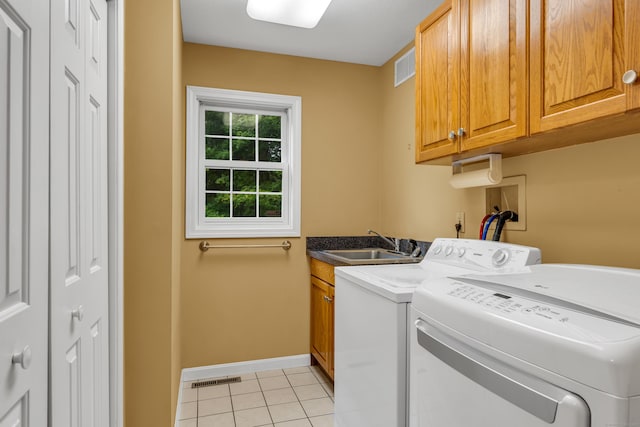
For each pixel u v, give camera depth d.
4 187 0.65
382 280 1.50
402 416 1.28
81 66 1.06
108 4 1.35
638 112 0.94
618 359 0.56
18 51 0.70
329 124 2.95
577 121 1.07
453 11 1.61
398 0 2.13
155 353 1.56
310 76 2.90
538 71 1.19
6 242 0.66
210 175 2.82
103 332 1.30
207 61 2.66
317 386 2.52
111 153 1.37
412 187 2.61
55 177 0.87
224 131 2.86
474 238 2.02
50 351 0.85
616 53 0.95
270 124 2.96
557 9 1.12
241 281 2.73
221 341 2.69
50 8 0.84
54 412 0.87
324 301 2.53
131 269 1.54
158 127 1.56
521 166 1.70
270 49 2.76
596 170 1.36
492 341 0.78
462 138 1.57
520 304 0.81
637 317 0.67
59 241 0.90
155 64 1.56
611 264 1.31
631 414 0.55
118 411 1.40
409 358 1.28
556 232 1.52
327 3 2.02
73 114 1.00
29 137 0.74
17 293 0.70
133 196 1.54
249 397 2.36
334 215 2.96
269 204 2.94
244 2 2.15
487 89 1.42
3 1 0.63
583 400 0.60
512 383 0.72
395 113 2.85
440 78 1.71
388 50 2.78
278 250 2.82
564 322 0.69
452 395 0.91
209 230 2.66
